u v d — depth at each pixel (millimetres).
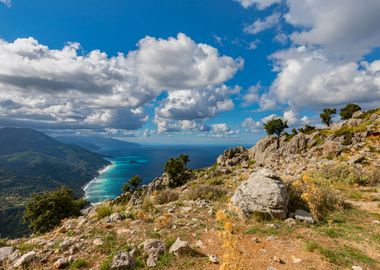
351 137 37312
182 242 7020
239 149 67938
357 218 10016
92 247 7254
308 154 35781
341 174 18000
